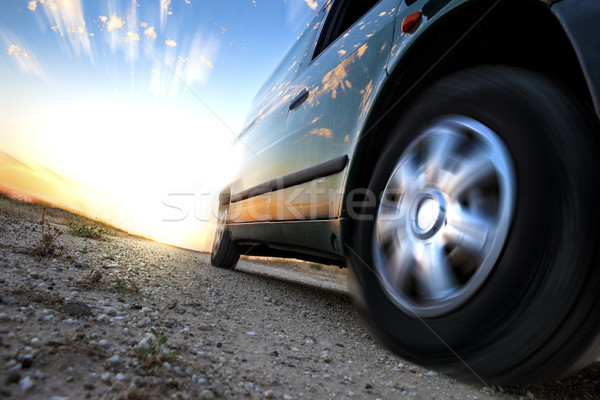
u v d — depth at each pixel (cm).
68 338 55
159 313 87
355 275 98
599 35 51
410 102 95
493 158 68
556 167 58
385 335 84
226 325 89
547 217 58
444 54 85
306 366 69
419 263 80
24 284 85
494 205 67
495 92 71
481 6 69
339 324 113
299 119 134
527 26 68
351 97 106
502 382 61
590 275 52
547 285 56
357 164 99
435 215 78
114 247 237
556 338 55
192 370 55
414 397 60
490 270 64
